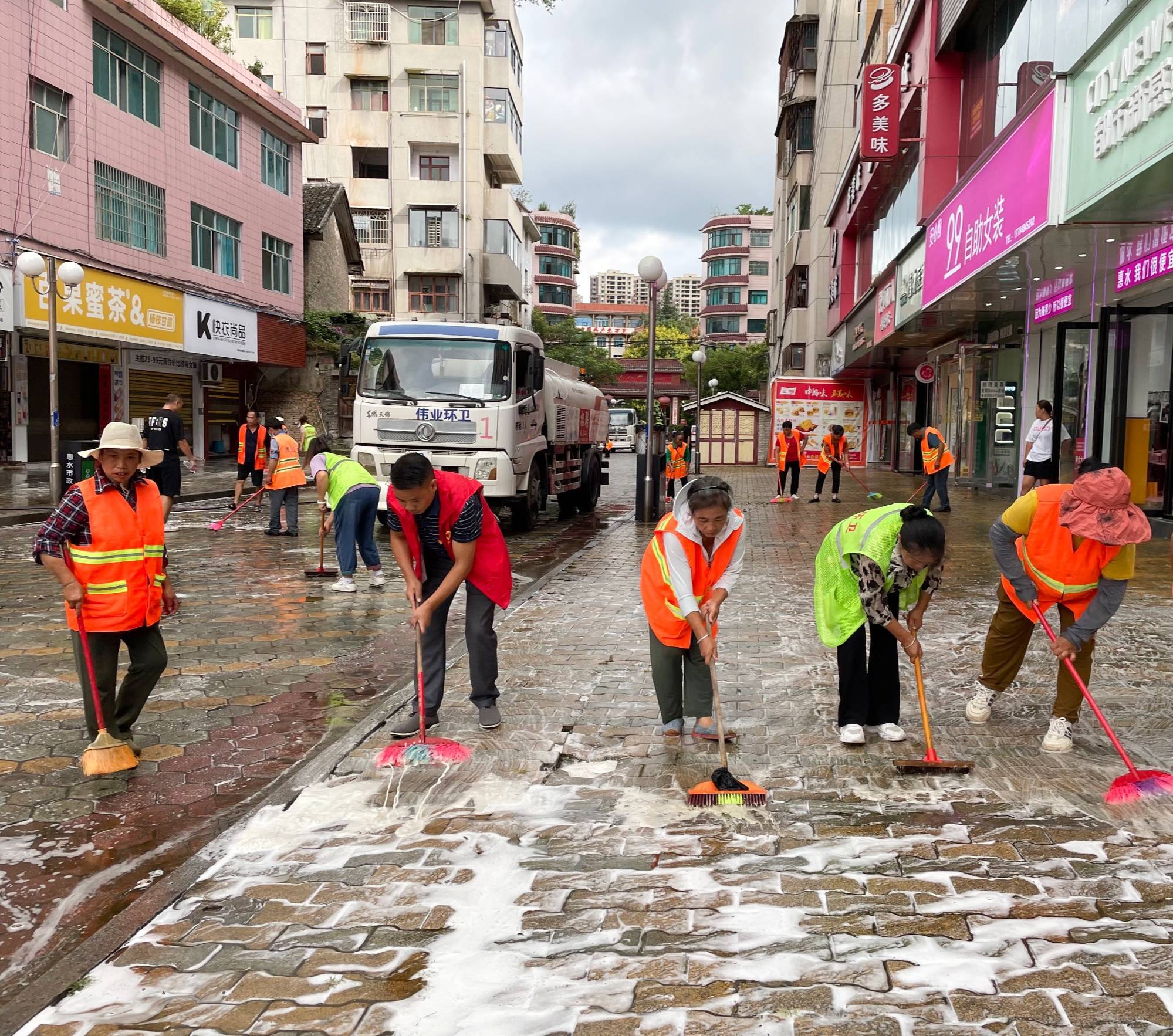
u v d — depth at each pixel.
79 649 4.35
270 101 25.44
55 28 18.00
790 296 39.38
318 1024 2.44
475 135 35.66
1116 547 4.20
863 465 33.12
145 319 20.83
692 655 4.60
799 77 35.94
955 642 6.62
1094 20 8.95
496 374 12.30
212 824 3.89
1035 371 16.88
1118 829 3.58
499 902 3.05
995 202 11.20
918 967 2.65
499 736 4.66
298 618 7.74
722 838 3.51
